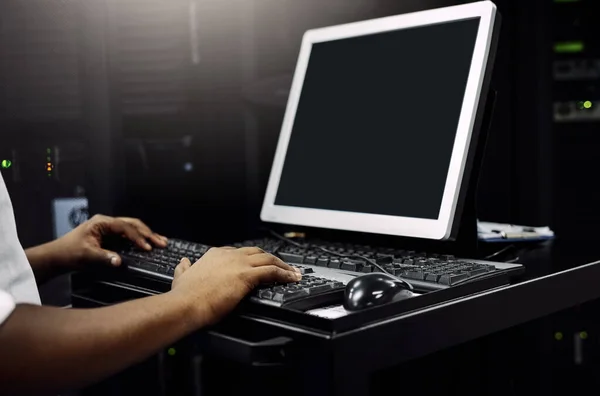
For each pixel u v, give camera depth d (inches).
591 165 74.2
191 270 32.0
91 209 58.1
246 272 31.1
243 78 62.0
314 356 27.1
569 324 63.4
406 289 30.6
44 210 57.5
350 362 27.0
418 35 44.0
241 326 30.6
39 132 57.1
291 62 61.5
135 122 60.2
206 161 62.2
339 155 46.7
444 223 39.0
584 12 73.4
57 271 45.2
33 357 26.2
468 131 39.4
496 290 34.0
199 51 61.3
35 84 56.7
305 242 48.7
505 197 61.6
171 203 61.5
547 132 61.4
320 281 32.4
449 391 56.5
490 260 42.1
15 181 56.6
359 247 45.1
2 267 30.3
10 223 31.2
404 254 41.3
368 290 29.1
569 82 74.1
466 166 40.0
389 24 45.7
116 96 58.3
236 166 62.8
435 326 30.7
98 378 27.5
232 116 62.2
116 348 27.4
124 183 59.1
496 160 61.3
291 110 50.9
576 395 63.4
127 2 59.4
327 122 48.1
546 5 61.0
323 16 60.1
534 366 59.4
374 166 44.3
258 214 63.3
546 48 60.9
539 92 60.7
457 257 42.9
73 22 57.3
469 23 41.3
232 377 56.2
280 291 30.3
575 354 63.6
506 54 61.5
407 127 43.0
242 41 61.6
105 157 57.9
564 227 74.4
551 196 62.2
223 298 30.1
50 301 57.0
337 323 27.1
